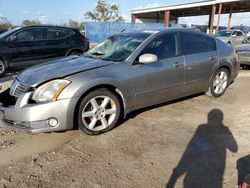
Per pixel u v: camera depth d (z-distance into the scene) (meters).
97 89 4.03
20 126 3.78
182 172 3.22
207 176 3.14
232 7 33.88
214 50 5.82
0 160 3.47
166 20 39.09
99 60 4.51
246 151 3.72
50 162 3.43
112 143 3.92
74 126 4.02
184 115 5.04
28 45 9.52
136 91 4.45
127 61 4.39
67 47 10.38
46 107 3.65
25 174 3.17
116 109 4.26
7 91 4.25
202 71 5.52
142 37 4.84
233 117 4.97
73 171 3.23
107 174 3.17
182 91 5.25
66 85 3.76
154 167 3.31
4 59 9.06
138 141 3.99
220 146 3.85
